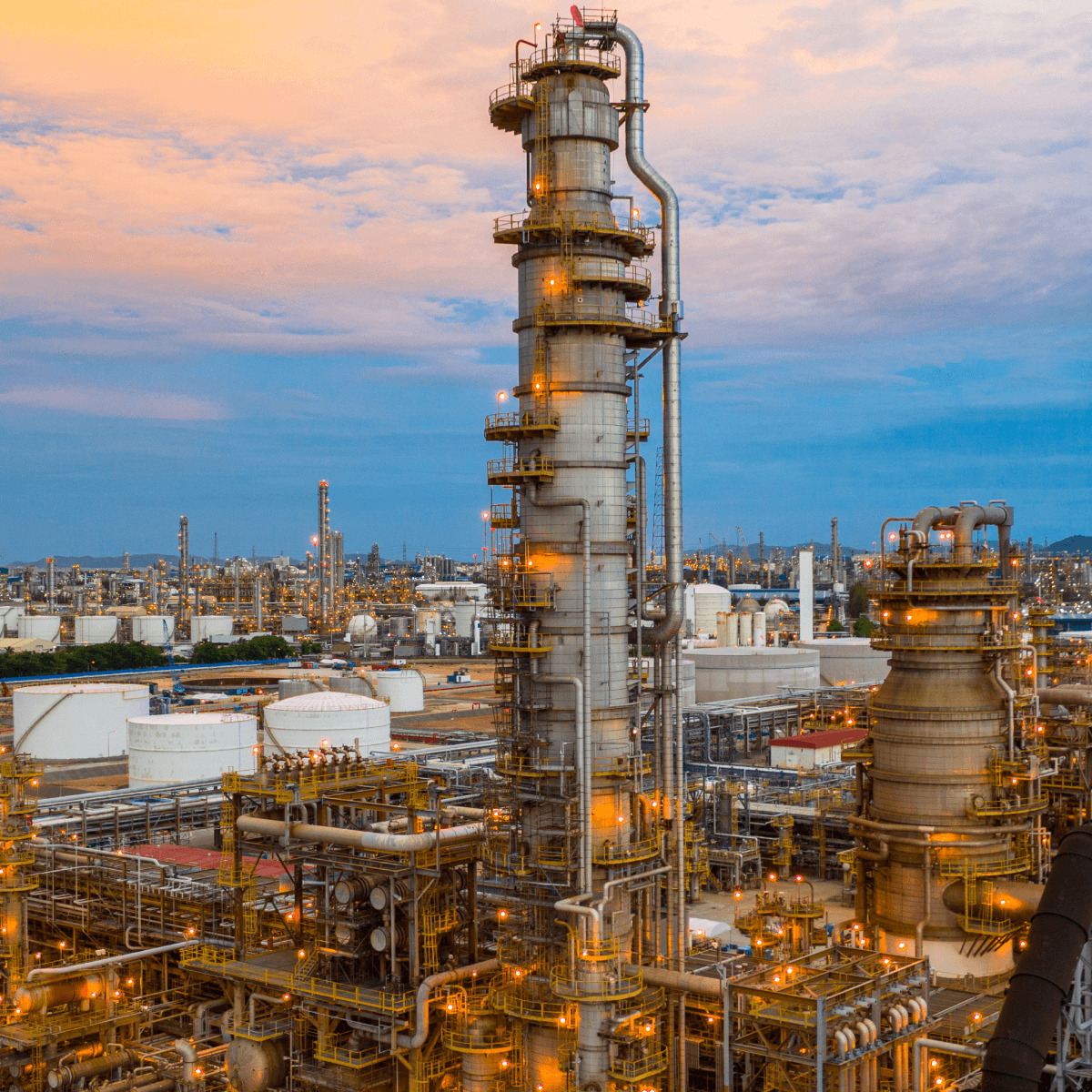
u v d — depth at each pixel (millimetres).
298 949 60844
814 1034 45781
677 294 58656
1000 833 59062
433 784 62188
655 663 58594
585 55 57625
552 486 55094
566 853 52500
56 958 72062
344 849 57719
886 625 62219
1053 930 43000
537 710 54406
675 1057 52562
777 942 56812
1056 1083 45594
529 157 57688
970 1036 49625
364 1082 54969
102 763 156000
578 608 54406
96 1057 61375
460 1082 56375
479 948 60469
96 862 73500
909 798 60562
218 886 67375
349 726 127688
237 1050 57875
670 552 58125
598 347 55500
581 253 55625
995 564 61219
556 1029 52875
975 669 60625
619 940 53500
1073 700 71812
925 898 59594
